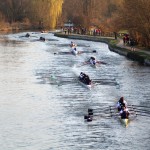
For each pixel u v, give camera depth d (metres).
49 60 103.19
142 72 84.44
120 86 71.50
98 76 80.38
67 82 74.75
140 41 118.62
